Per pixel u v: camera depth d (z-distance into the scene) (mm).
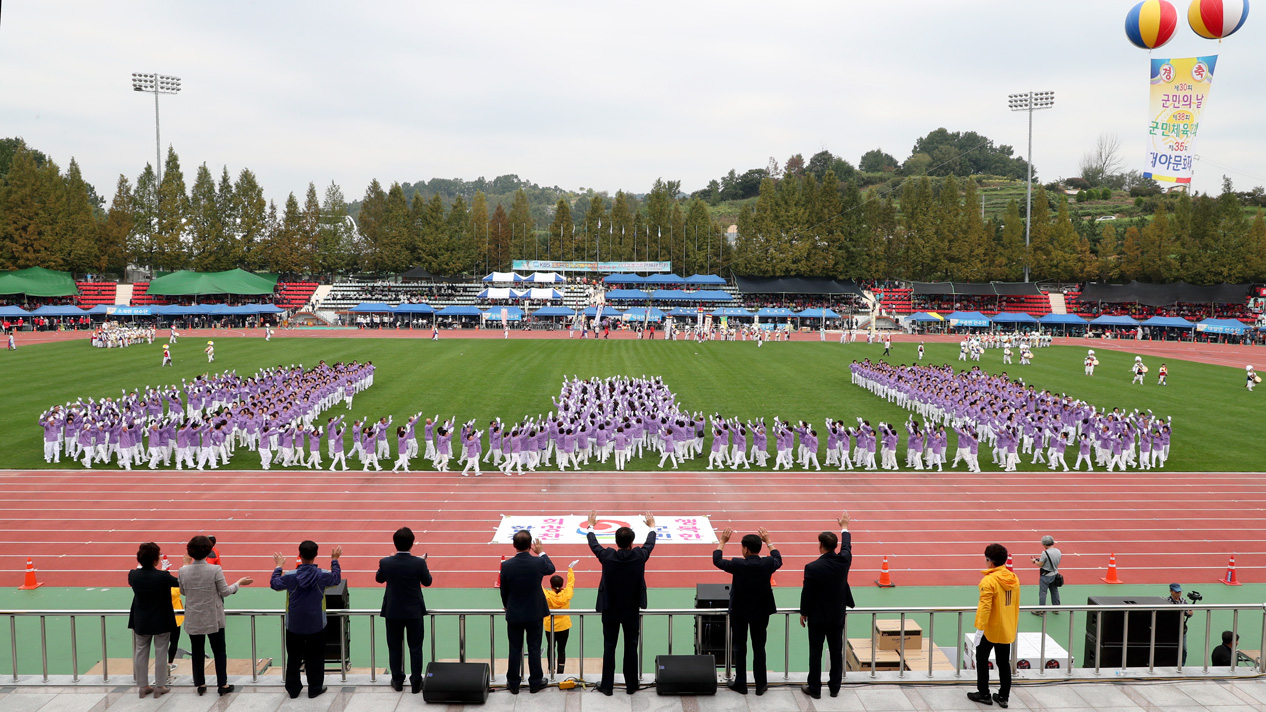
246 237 112875
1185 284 102125
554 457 29656
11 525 21250
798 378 50594
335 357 60344
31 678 10148
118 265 110375
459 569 18438
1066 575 18656
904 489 25797
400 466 27625
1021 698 10102
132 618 9781
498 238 128250
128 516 22031
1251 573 18891
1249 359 66938
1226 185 111188
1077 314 103125
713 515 22688
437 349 67750
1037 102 106312
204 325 96000
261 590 17234
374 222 127125
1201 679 10570
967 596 17344
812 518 22562
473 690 9617
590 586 17578
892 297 112500
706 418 36531
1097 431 29203
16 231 95125
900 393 40625
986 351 73562
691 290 111750
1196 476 27844
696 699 9906
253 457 29391
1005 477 27578
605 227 127000
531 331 92062
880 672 10734
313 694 9852
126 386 44250
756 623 9820
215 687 10102
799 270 112875
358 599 16688
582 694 10008
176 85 106875
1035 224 113625
